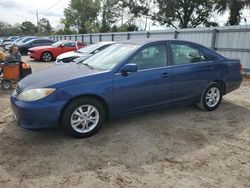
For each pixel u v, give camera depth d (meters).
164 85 4.80
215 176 3.26
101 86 4.18
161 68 4.77
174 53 5.00
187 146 4.02
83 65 4.96
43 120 3.90
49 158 3.65
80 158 3.65
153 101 4.77
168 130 4.60
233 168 3.44
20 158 3.65
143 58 4.66
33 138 4.27
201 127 4.77
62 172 3.32
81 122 4.19
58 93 3.92
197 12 37.16
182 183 3.11
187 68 5.06
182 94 5.11
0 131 4.58
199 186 3.06
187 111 5.62
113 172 3.32
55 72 4.55
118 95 4.36
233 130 4.68
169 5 35.94
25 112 3.87
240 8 24.50
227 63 5.71
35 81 4.21
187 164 3.52
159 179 3.19
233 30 11.56
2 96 7.22
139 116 5.26
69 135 4.20
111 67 4.45
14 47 8.42
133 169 3.39
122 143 4.09
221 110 5.77
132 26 39.78
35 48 17.91
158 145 4.04
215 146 4.04
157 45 4.85
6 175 3.26
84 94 4.08
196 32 13.31
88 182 3.12
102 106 4.32
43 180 3.16
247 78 10.46
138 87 4.51
